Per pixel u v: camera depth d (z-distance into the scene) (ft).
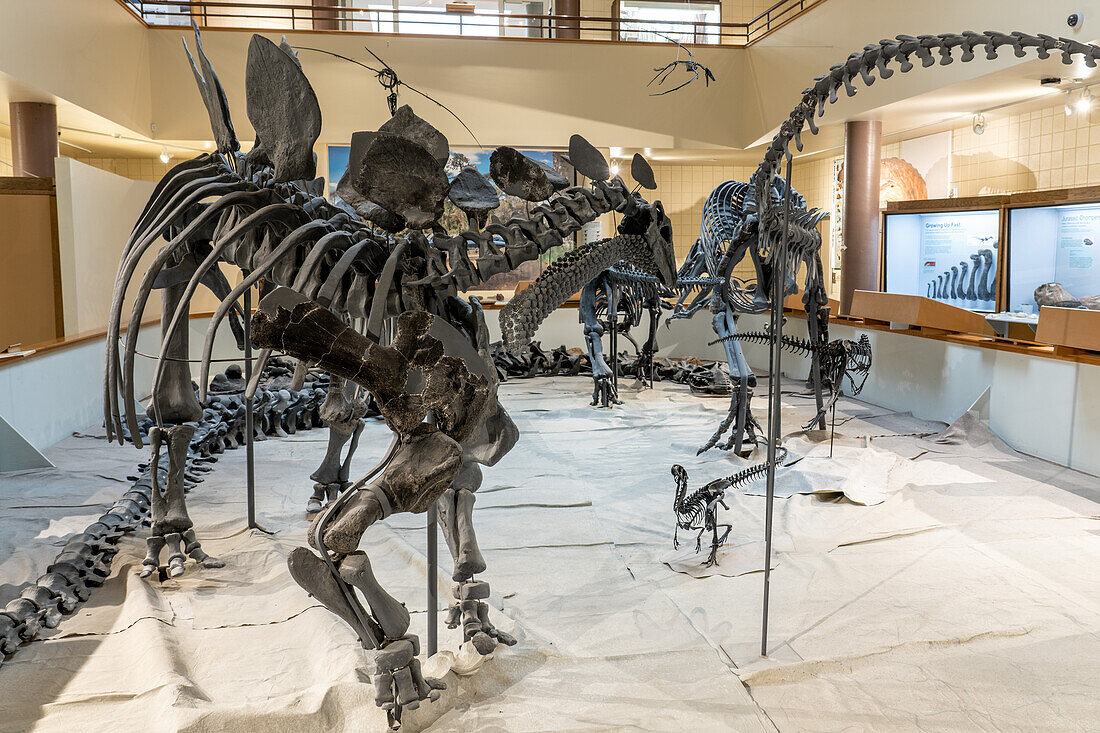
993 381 26.11
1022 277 30.17
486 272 11.30
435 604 11.51
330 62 40.06
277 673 11.83
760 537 17.74
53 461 24.14
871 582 15.30
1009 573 15.64
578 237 46.70
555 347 44.55
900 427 28.09
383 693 10.07
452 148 41.83
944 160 38.65
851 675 11.94
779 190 25.48
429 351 9.95
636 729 10.50
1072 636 13.07
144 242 13.07
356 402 15.60
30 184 31.09
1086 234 27.50
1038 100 30.22
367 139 10.55
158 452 15.12
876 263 36.14
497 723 10.66
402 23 40.98
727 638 13.11
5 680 11.51
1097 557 16.42
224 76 39.19
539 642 12.83
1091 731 10.48
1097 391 21.95
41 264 31.71
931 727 10.58
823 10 34.27
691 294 45.01
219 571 15.51
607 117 42.29
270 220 12.59
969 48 10.20
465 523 11.85
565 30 47.50
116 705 10.91
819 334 27.37
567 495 20.47
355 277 11.95
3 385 23.09
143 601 13.61
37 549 16.72
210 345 11.30
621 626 13.44
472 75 41.22
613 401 33.14
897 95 30.30
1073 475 22.22
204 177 14.01
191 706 10.42
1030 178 33.30
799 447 25.32
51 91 29.22
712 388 35.86
